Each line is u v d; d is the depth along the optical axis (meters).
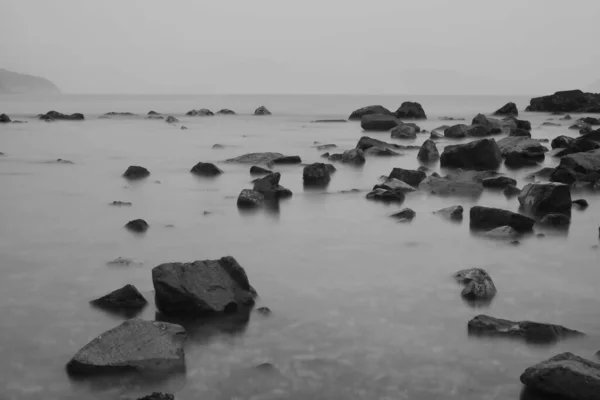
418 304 6.93
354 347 5.78
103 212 12.16
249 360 5.52
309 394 4.89
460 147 19.94
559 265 8.52
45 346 5.79
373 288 7.49
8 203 13.09
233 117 57.12
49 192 14.62
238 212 12.29
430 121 50.72
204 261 7.20
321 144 28.98
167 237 10.05
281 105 104.25
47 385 5.06
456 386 5.04
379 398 4.83
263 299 7.09
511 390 4.98
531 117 56.22
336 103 121.06
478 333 6.11
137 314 6.65
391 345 5.82
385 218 11.71
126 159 21.92
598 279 7.87
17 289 7.38
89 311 6.71
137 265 8.38
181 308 6.65
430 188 15.16
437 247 9.52
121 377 5.20
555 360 5.07
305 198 13.98
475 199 13.80
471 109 83.81
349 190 15.12
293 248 9.39
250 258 8.80
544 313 6.67
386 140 31.73
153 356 5.44
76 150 25.06
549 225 11.19
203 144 28.53
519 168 19.94
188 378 5.18
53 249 9.22
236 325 6.34
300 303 6.96
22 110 69.56
